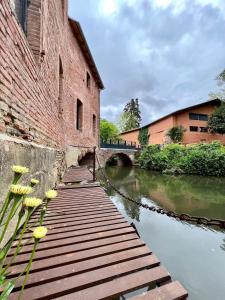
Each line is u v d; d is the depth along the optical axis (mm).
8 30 2328
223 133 25766
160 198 10352
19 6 3562
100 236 2121
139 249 1857
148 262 1647
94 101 15547
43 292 1312
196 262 4480
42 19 3908
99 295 1301
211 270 4172
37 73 3676
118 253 1782
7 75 2314
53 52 5375
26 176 2617
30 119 3266
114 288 1358
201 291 3549
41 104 4008
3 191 1896
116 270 1539
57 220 2604
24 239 2035
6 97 2295
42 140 4125
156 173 19781
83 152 11742
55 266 1589
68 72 8703
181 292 1313
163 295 1283
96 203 3475
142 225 6742
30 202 924
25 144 2623
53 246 1891
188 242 5457
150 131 32438
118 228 2350
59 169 5887
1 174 1854
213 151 18000
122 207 8844
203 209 8508
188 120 26406
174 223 6820
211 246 5215
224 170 16453
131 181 15562
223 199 9984
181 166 18719
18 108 2703
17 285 1357
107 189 12336
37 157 3252
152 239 5684
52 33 5203
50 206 3275
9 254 1746
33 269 1531
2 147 1877
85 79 12367
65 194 4199
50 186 4422
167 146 22422
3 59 2193
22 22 3623
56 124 5820
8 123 2406
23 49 2871
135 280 1430
